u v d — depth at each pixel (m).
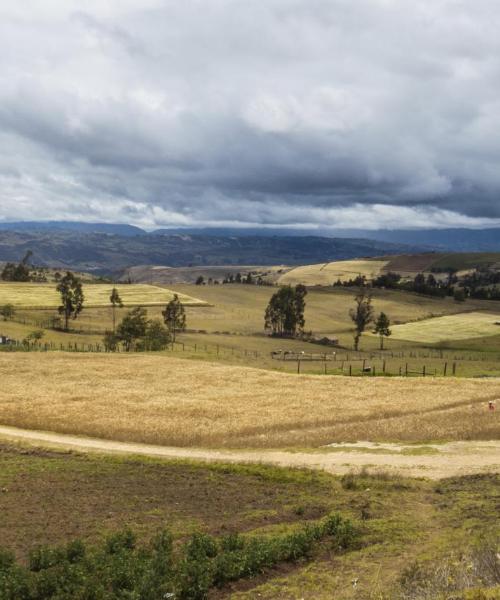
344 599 16.03
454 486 29.83
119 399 58.06
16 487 30.27
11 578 18.38
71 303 145.62
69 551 20.84
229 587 18.69
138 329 119.19
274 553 20.30
